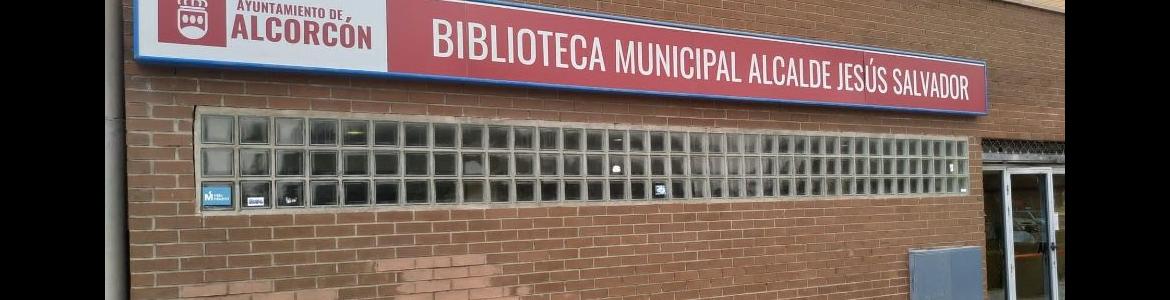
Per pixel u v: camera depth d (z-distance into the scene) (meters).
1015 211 9.50
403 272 5.66
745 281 7.17
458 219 5.88
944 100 8.48
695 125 6.98
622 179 6.60
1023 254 9.55
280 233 5.29
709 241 7.00
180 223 5.01
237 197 5.19
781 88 7.32
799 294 7.48
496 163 6.06
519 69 6.02
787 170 7.50
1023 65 9.43
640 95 6.68
